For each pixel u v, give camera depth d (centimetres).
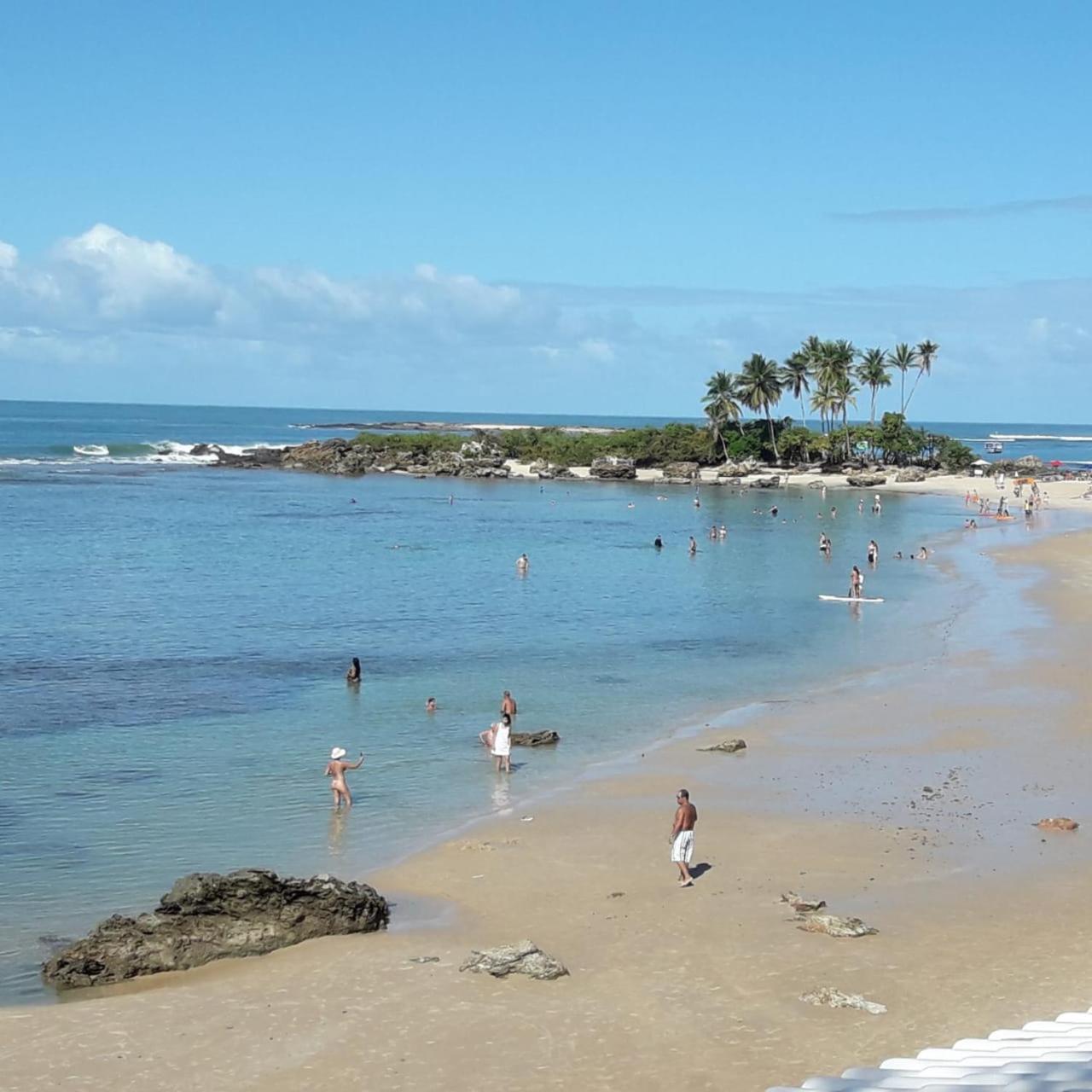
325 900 2206
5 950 2139
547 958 2030
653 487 17575
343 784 3047
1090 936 2159
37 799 3042
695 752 3591
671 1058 1717
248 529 10594
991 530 11331
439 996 1927
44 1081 1659
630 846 2722
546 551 9406
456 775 3341
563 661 5069
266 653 5131
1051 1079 1165
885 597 6988
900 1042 1750
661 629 5919
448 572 8075
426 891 2442
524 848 2711
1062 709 4084
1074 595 6931
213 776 3284
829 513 13312
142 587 7031
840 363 19538
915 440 19625
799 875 2511
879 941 2148
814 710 4150
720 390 19750
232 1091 1638
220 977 2019
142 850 2681
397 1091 1636
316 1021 1844
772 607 6631
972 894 2388
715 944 2142
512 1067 1697
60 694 4278
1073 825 2823
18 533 9656
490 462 19712
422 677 4703
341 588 7212
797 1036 1777
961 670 4803
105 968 2012
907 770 3359
